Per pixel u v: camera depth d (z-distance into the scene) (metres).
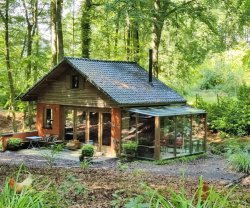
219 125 28.59
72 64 22.86
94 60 24.64
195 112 22.42
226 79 39.06
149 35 31.91
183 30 30.70
